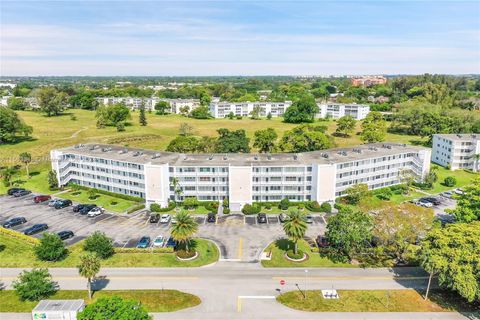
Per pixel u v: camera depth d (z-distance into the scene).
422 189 128.50
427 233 72.31
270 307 64.81
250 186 109.62
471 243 63.41
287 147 157.12
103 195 122.19
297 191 113.69
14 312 63.28
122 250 83.69
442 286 70.38
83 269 64.19
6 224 97.69
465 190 92.25
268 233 94.25
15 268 77.69
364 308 64.44
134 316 50.25
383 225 79.00
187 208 110.19
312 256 82.56
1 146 186.00
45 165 158.88
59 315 59.84
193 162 114.50
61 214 107.00
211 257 82.06
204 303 65.94
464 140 152.62
